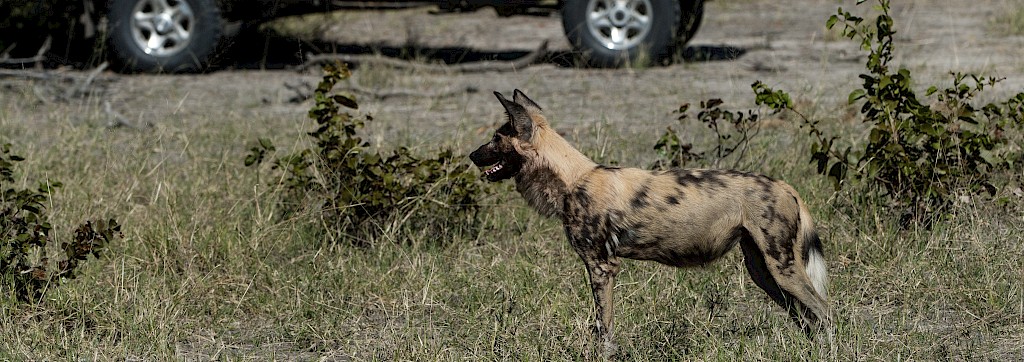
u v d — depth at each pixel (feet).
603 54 117.60
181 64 118.52
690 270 52.90
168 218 59.41
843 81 104.99
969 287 50.67
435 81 112.27
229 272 54.85
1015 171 64.18
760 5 185.06
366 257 57.31
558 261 56.24
